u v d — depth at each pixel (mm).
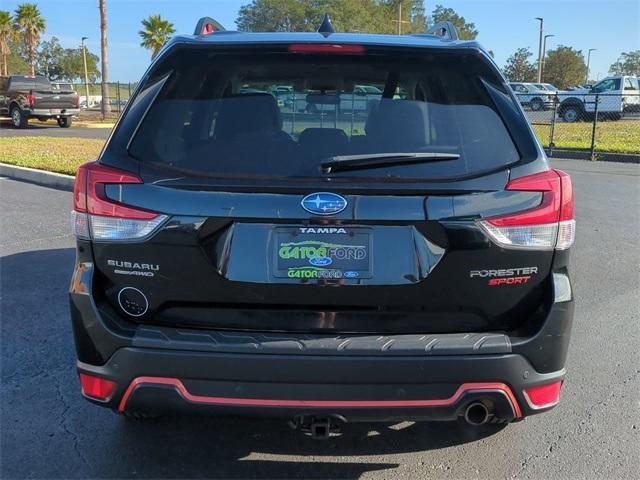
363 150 2576
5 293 5398
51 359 4145
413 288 2455
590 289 5625
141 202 2477
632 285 5730
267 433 3277
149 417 3223
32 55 59250
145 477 2908
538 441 3229
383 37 2963
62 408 3520
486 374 2451
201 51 2758
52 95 25031
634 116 26188
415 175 2492
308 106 2850
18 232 7555
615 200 9953
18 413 3465
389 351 2404
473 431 3318
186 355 2422
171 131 2654
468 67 2779
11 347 4316
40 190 10586
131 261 2500
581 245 7125
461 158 2551
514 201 2486
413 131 2637
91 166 2574
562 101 26250
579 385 3840
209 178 2490
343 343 2428
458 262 2453
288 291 2455
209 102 2729
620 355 4266
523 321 2566
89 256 2562
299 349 2406
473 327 2531
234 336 2455
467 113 2682
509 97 2727
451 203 2441
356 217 2412
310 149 2559
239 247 2445
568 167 14328
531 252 2500
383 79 2873
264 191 2438
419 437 3258
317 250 2436
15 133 22391
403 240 2443
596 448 3168
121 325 2520
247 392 2439
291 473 2947
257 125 2645
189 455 3080
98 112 39188
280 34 2961
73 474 2924
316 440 3211
